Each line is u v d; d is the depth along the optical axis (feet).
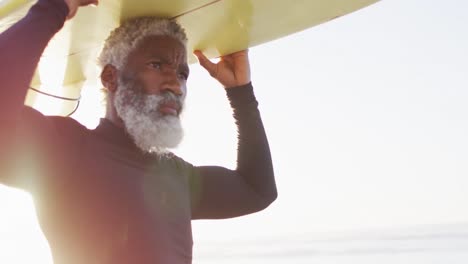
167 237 8.05
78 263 7.53
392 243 136.15
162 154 8.64
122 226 7.68
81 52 9.45
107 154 8.09
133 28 8.76
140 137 8.24
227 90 10.31
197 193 9.37
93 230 7.59
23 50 6.67
